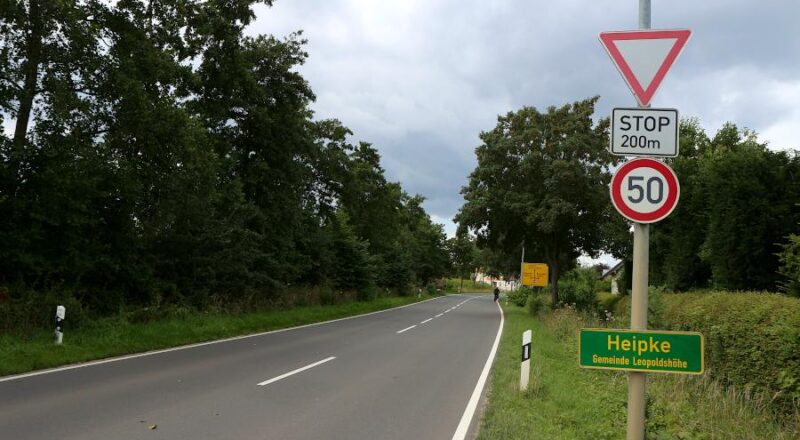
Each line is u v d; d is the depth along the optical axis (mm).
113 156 15914
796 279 11438
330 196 35438
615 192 4531
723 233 14453
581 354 4488
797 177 13930
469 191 32062
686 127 29797
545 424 6867
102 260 15930
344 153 34594
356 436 6457
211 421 6914
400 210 72188
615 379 10086
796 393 7133
